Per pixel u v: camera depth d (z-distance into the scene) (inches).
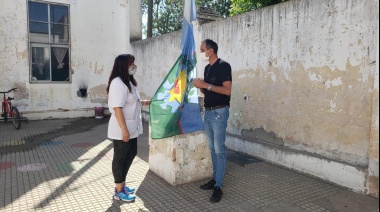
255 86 209.6
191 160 164.4
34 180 170.6
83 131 315.9
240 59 219.9
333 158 163.0
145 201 142.6
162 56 326.6
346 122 155.5
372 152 142.6
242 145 219.9
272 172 181.0
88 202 141.6
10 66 358.9
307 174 174.1
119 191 143.3
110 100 131.5
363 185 147.7
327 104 164.2
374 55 140.6
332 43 159.5
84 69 403.9
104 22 410.9
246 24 212.2
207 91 147.5
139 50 375.2
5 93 352.8
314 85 170.4
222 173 145.9
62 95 392.5
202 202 141.5
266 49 198.8
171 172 160.9
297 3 176.6
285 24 184.7
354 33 149.0
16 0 356.5
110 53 418.9
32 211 132.6
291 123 185.9
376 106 139.3
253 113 213.2
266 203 140.1
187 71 157.6
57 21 383.9
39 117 379.9
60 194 151.1
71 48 392.8
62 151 234.4
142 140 269.0
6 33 353.7
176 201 142.5
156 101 149.9
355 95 150.5
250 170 184.5
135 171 184.1
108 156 220.1
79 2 392.8
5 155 223.5
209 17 258.2
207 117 148.5
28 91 370.9
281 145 193.6
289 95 185.8
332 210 132.8
